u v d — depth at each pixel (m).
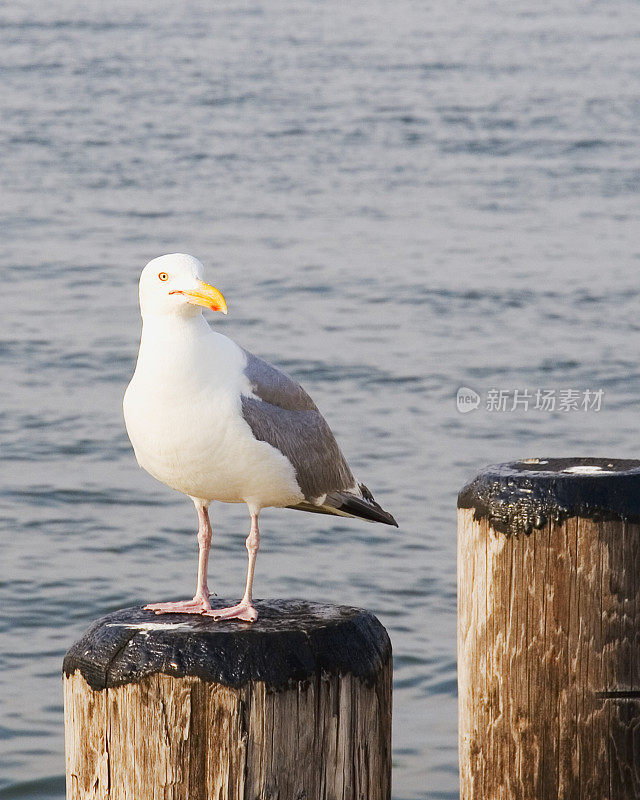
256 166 37.41
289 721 4.79
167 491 14.84
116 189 34.53
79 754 4.95
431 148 39.44
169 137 41.31
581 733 5.80
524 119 43.50
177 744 4.77
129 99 47.75
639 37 67.00
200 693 4.73
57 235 29.61
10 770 9.34
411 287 24.88
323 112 45.22
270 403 6.12
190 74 53.50
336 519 13.81
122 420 17.53
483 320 22.59
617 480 5.67
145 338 5.93
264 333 21.69
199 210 32.09
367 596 11.96
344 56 59.16
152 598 12.06
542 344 21.05
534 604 5.73
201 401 5.86
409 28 71.00
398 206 32.31
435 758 9.35
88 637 4.98
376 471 15.22
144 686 4.77
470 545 5.90
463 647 6.04
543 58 58.56
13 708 10.14
